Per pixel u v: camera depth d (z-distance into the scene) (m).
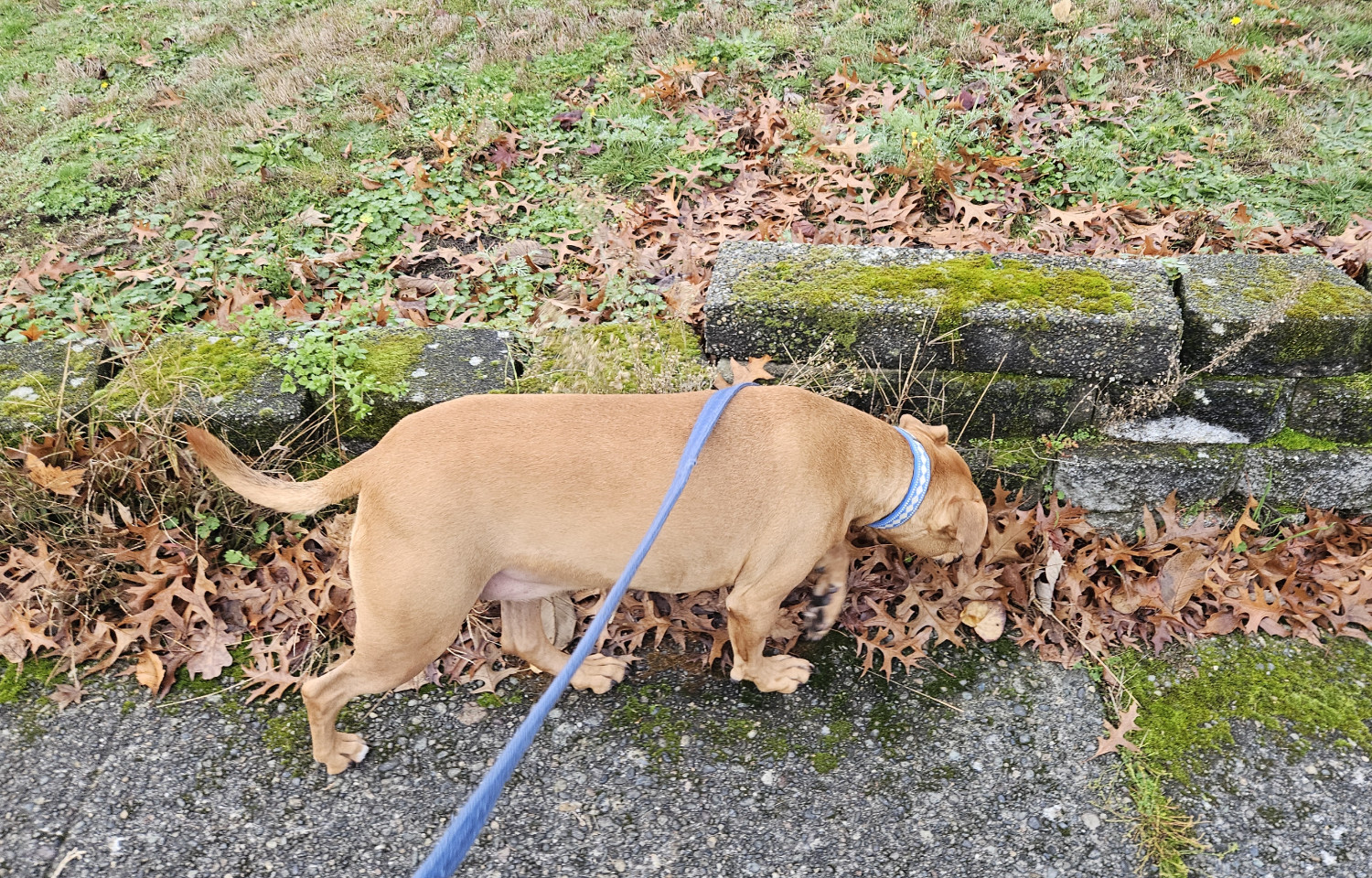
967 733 1.20
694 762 1.17
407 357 1.49
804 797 1.13
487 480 1.02
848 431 1.15
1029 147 2.07
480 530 1.02
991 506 1.44
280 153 2.23
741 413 1.10
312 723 1.10
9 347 1.50
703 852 1.08
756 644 1.20
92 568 1.29
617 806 1.12
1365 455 1.38
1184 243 1.86
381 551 1.01
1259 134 2.14
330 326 1.58
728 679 1.28
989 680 1.27
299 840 1.08
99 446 1.35
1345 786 1.13
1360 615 1.32
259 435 1.39
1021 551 1.37
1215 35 2.46
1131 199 1.95
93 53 2.77
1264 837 1.08
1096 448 1.41
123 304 1.77
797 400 1.14
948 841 1.08
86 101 2.51
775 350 1.42
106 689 1.24
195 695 1.23
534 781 1.15
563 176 2.14
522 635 1.22
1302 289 1.39
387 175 2.13
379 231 1.98
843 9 2.63
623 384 1.43
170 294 1.80
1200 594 1.34
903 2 2.62
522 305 1.72
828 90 2.32
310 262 1.86
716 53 2.46
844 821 1.11
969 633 1.33
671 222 1.91
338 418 1.43
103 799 1.12
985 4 2.59
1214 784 1.14
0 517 1.33
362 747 1.17
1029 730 1.20
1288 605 1.32
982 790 1.14
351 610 1.31
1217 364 1.35
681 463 0.97
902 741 1.19
